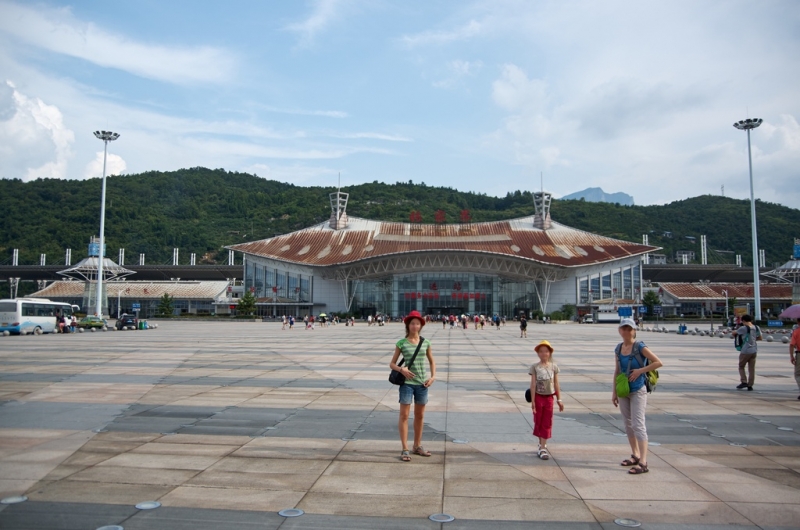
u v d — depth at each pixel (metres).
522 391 16.72
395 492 7.81
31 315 49.81
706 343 41.84
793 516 6.98
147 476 8.43
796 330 15.81
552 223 129.38
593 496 7.67
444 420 12.49
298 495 7.67
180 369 21.83
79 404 14.23
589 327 78.88
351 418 12.61
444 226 129.50
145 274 152.75
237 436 10.91
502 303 113.06
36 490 7.79
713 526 6.68
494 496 7.66
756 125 66.81
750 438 10.91
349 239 122.25
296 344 37.12
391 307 112.06
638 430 8.73
